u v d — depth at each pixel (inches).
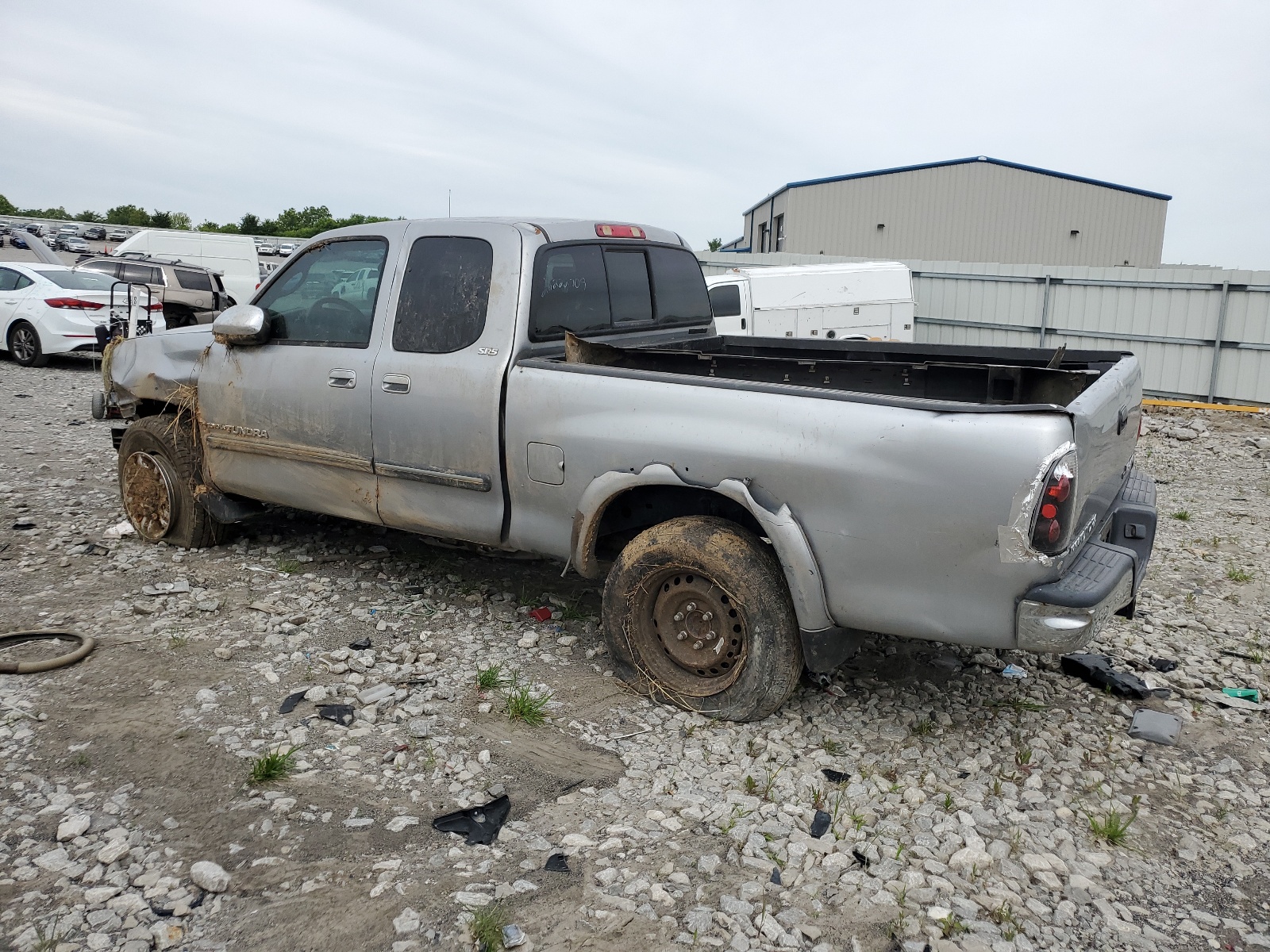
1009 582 124.7
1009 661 179.9
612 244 194.1
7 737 136.7
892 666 176.4
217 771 129.9
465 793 127.7
